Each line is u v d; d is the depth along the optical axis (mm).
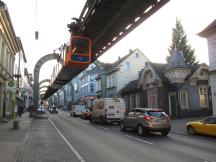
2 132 17469
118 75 47406
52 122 29656
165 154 10727
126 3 13703
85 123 28844
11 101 35000
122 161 9422
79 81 82688
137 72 48625
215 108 24688
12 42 31609
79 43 19281
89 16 15953
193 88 31797
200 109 31734
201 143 13789
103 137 16203
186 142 14164
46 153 10820
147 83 35875
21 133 16969
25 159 9656
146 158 9953
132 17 15148
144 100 36625
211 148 12188
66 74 28266
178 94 30922
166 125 17219
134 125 18312
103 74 38875
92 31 18219
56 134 17703
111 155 10492
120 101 27719
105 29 16781
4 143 12711
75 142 14000
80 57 19391
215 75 24719
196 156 10328
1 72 25188
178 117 30594
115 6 14188
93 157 10078
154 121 17000
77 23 19469
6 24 25141
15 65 37500
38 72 40531
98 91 55812
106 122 28453
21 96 50906
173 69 31438
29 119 33000
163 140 14969
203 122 16953
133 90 40125
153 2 13469
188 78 31375
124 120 19953
